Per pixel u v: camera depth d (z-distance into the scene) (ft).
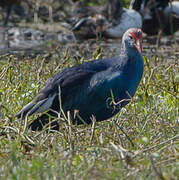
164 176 24.18
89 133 32.89
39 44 74.33
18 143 30.76
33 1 92.02
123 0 95.45
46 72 47.29
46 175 25.54
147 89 42.39
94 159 28.04
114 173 25.04
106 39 83.66
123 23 83.82
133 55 35.19
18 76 45.70
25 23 89.76
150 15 86.89
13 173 24.85
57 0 92.79
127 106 39.75
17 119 34.81
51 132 34.35
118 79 34.32
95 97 34.30
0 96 40.01
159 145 29.45
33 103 34.30
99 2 95.61
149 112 36.88
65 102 34.32
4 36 80.84
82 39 82.84
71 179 25.04
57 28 86.79
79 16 85.71
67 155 27.94
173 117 36.55
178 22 87.30
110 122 35.42
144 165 26.78
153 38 82.33
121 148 28.12
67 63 49.70
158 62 55.01
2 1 86.94
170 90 43.06
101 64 35.06
